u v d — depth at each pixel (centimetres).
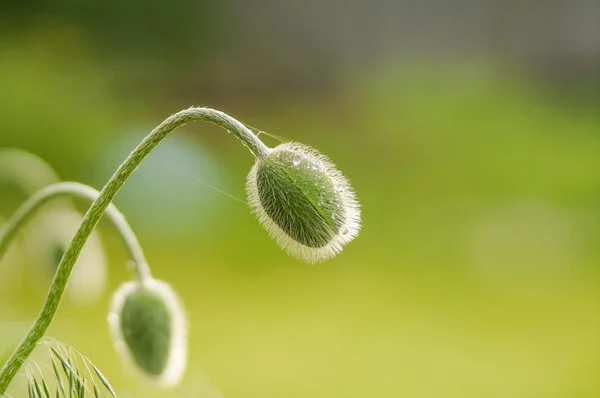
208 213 132
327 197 36
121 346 41
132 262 41
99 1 192
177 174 139
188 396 45
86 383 34
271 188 36
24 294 69
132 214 130
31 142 142
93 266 48
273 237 36
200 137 156
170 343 41
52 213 48
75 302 48
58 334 61
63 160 143
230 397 76
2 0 177
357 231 36
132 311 40
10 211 106
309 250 36
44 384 34
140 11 197
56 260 48
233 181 144
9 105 143
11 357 34
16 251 68
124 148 155
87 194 40
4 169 52
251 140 36
